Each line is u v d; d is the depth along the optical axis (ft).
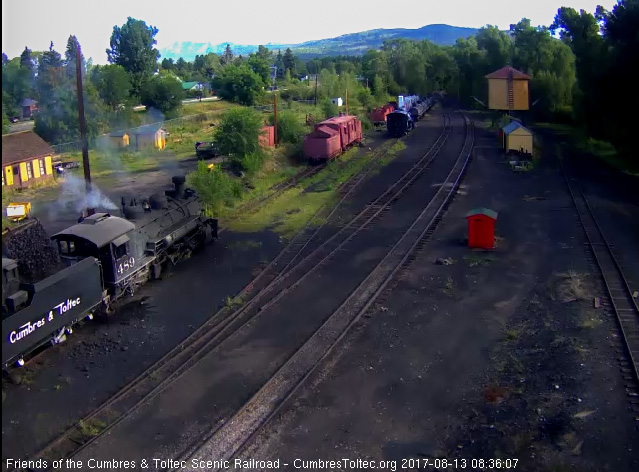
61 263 60.34
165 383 46.65
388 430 40.11
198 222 82.64
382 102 296.30
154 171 142.61
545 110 229.04
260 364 49.65
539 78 228.43
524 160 142.00
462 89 336.29
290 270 73.05
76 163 148.87
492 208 100.01
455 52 388.37
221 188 101.09
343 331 54.80
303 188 119.96
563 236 82.99
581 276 67.31
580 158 147.64
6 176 120.06
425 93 360.28
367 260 75.66
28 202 109.29
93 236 59.82
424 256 76.69
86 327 58.54
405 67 357.00
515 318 57.26
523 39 282.77
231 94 297.53
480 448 37.68
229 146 129.39
